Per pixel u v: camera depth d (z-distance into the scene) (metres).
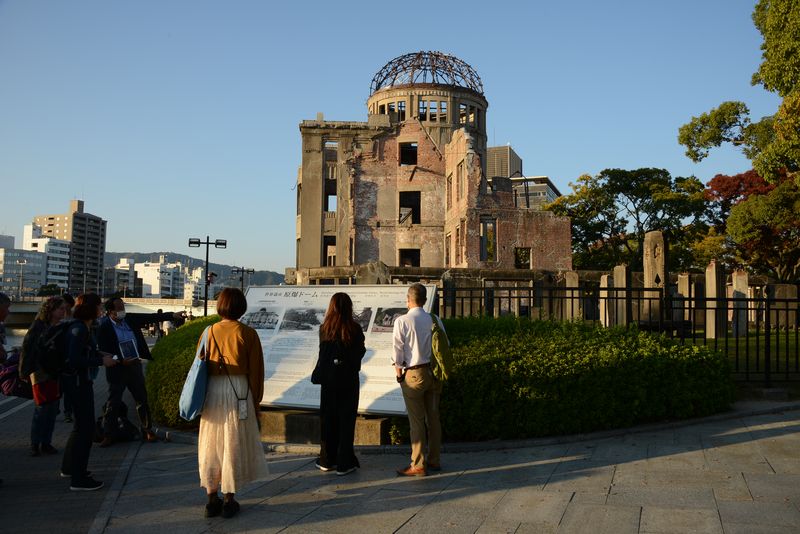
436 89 44.12
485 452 6.64
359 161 40.75
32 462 6.92
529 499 5.02
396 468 6.16
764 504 4.68
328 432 6.09
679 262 42.88
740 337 14.75
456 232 37.47
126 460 6.87
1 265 156.75
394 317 7.68
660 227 42.28
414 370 5.87
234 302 5.20
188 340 9.27
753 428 7.21
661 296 9.12
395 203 40.69
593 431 7.23
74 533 4.61
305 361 7.86
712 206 43.78
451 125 41.44
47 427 7.27
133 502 5.31
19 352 7.53
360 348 6.12
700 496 4.91
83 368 5.80
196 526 4.68
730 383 8.22
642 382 7.50
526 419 7.02
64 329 5.88
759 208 33.34
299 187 45.81
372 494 5.32
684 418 7.77
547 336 8.03
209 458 4.91
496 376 7.05
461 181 36.69
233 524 4.70
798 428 7.12
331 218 40.44
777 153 20.88
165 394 8.36
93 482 5.79
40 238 171.38
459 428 6.96
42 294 131.88
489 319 8.73
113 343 7.69
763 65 21.73
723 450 6.30
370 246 40.31
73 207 182.38
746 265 42.00
